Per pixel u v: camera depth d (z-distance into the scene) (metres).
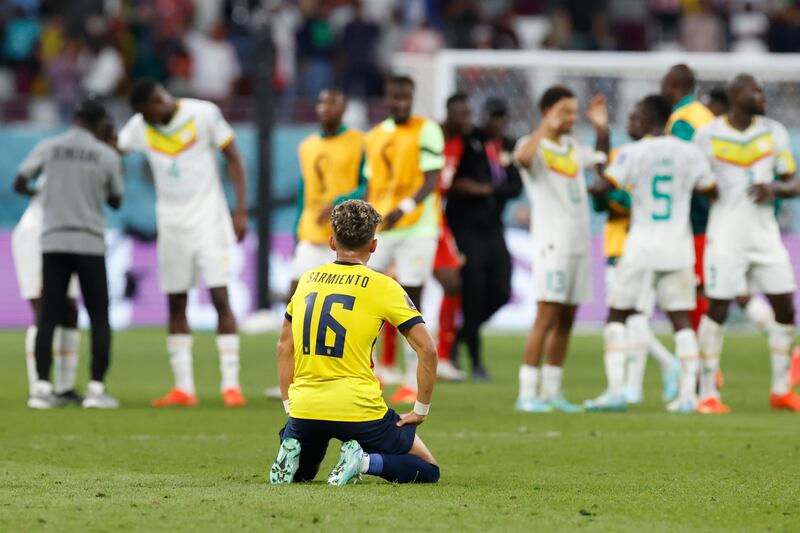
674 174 40.09
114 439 33.47
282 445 24.62
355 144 42.66
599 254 75.94
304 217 43.06
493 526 20.75
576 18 91.25
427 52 91.44
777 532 20.92
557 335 41.09
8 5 91.62
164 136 41.44
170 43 88.69
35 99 78.81
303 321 24.22
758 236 40.72
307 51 89.19
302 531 19.94
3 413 39.16
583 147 42.53
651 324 76.69
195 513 21.39
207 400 43.62
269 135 71.44
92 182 40.47
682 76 43.56
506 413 40.06
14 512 21.58
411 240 42.25
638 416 39.50
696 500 24.09
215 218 41.78
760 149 40.56
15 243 43.12
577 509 22.80
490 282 51.56
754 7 93.38
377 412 24.39
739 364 58.81
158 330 73.62
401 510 21.88
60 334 42.34
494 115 50.66
